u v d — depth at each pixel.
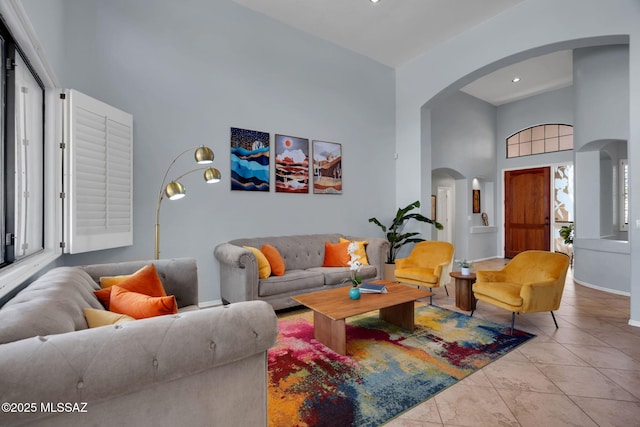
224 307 1.29
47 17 2.26
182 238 3.56
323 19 4.30
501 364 2.32
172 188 2.53
